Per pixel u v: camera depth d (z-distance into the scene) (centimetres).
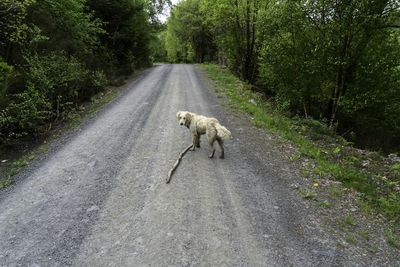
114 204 413
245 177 501
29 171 544
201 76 1955
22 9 877
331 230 352
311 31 1072
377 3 857
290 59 1146
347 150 700
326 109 1288
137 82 1695
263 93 1666
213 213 388
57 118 878
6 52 929
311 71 1131
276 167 546
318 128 870
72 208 407
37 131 750
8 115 695
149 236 339
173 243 325
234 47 1989
